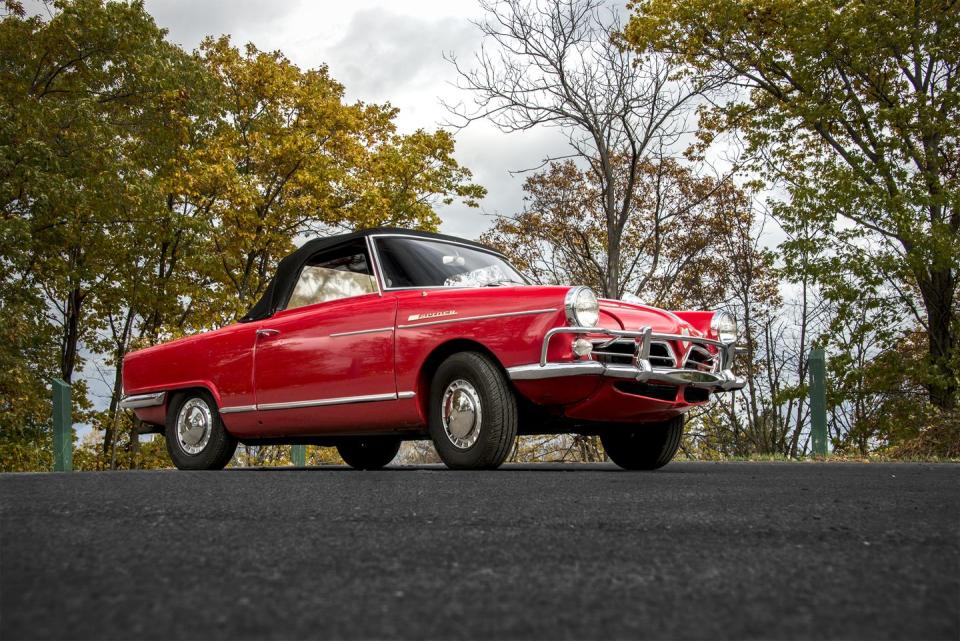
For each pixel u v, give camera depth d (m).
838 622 1.04
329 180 18.17
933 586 1.27
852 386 14.77
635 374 4.43
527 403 4.55
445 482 3.33
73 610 1.08
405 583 1.28
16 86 17.17
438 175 19.39
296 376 5.25
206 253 17.36
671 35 15.55
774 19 16.28
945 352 14.73
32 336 16.92
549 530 1.90
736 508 2.38
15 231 15.20
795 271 14.16
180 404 6.05
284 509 2.33
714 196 19.77
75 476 4.07
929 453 8.95
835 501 2.62
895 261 13.74
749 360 19.95
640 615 1.07
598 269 19.14
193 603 1.13
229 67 19.36
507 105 14.53
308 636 0.95
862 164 14.84
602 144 14.88
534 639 0.95
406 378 4.71
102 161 16.23
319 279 5.42
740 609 1.11
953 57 14.84
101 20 16.64
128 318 19.17
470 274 5.22
